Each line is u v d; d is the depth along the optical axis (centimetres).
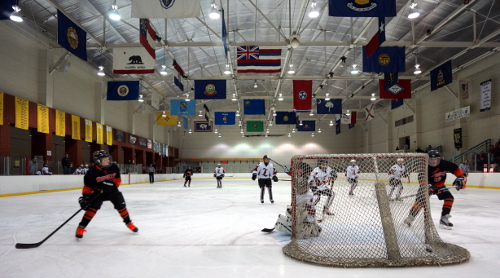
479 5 1226
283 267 277
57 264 296
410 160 364
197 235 422
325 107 2048
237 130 3797
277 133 3781
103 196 415
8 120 1254
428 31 1193
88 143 2509
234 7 1429
